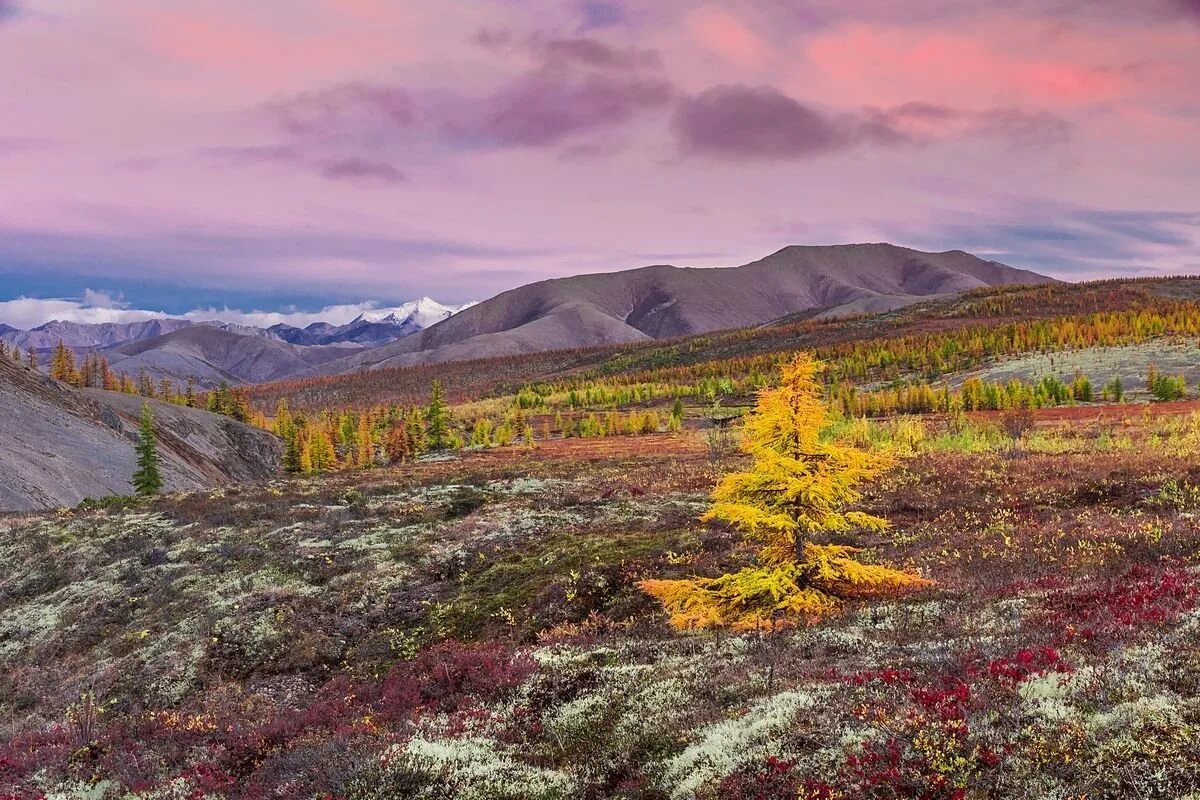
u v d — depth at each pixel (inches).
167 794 478.9
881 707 372.2
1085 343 7244.1
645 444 4210.1
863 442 2620.6
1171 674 338.6
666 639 727.1
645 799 368.5
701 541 1176.2
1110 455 1609.3
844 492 733.3
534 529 1444.4
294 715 655.8
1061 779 272.2
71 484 2942.9
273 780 471.2
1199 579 537.6
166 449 4047.7
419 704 628.1
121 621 1155.9
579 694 562.3
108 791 503.8
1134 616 452.4
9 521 1840.6
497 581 1160.2
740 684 495.2
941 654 460.4
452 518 1630.2
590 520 1486.2
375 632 1048.8
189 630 1074.7
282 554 1359.5
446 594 1142.3
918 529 1122.7
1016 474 1430.9
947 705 349.4
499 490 1977.1
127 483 3326.8
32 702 945.5
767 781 327.3
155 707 886.4
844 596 727.7
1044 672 372.8
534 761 454.3
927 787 286.7
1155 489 1134.4
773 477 711.1
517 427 6092.5
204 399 7003.0
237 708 816.9
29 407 3481.8
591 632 887.1
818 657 531.8
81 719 711.1
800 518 718.5
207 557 1373.0
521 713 549.3
